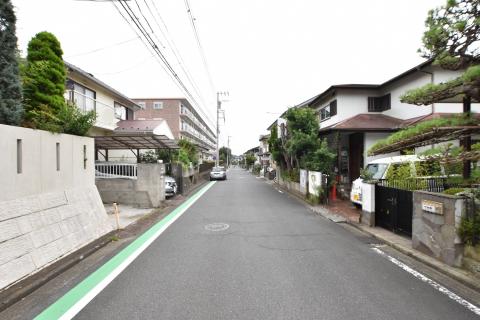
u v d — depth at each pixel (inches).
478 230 157.1
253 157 2253.9
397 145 197.9
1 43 168.4
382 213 270.8
